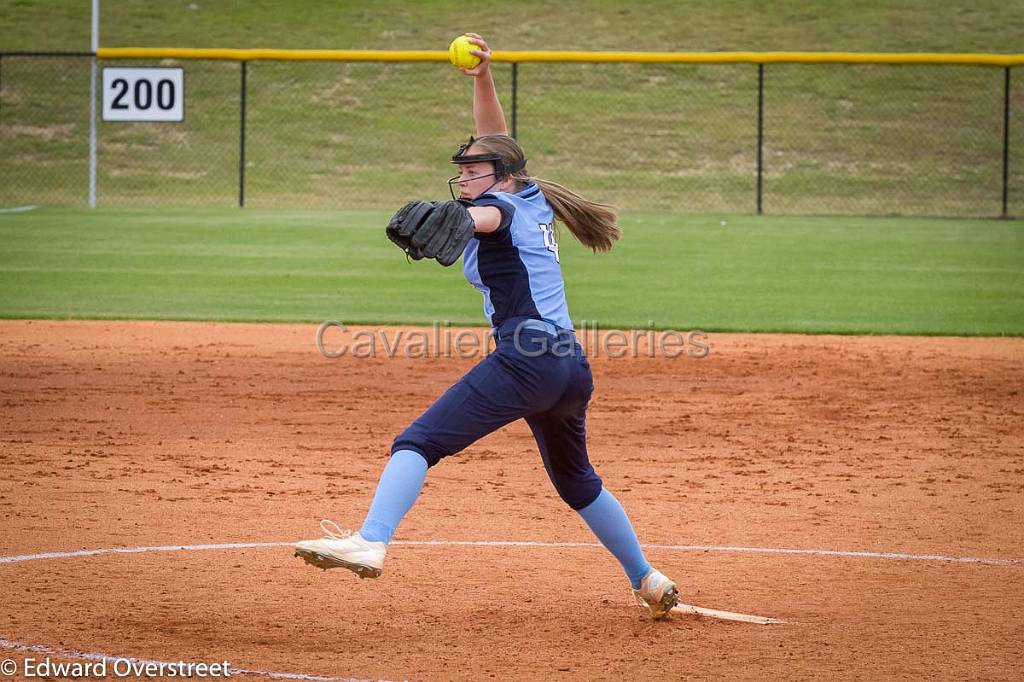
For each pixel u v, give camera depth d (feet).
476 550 78.84
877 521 86.38
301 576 72.64
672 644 61.82
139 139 410.31
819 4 505.66
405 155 401.49
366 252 249.14
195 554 76.69
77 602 67.00
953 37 469.57
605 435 114.11
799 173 384.68
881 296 200.95
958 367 147.64
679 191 370.32
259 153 401.90
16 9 486.38
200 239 264.31
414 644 61.52
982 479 98.68
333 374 141.69
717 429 116.88
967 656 60.18
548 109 426.92
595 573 74.28
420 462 59.06
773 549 79.41
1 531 80.84
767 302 194.90
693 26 485.56
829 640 62.49
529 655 60.08
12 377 136.56
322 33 478.18
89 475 96.73
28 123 415.44
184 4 499.92
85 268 222.48
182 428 114.62
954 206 352.69
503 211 59.47
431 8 503.20
